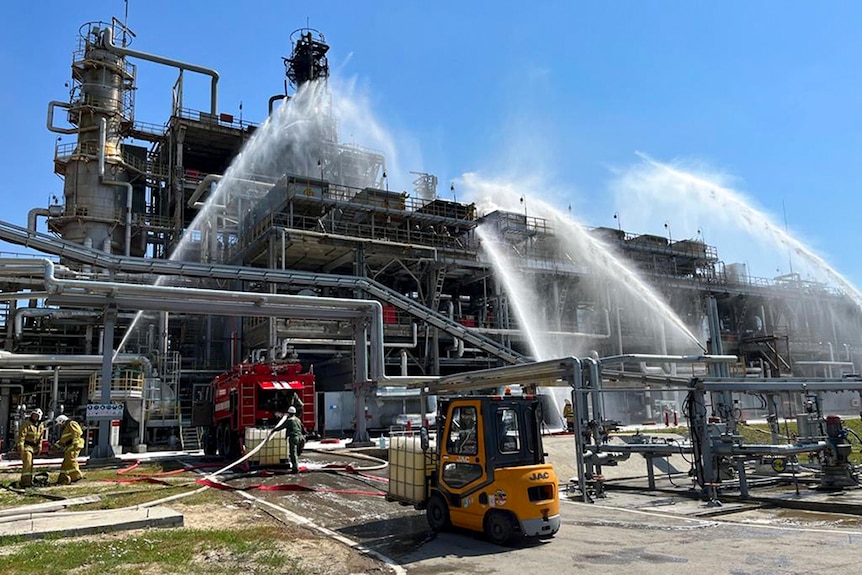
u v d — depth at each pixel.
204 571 8.83
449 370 58.72
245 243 55.22
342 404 44.97
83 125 59.38
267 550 10.04
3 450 35.84
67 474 19.62
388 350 53.16
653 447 17.02
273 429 21.47
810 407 20.80
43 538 10.92
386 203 53.72
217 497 16.31
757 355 69.75
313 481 19.30
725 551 10.52
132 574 8.58
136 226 60.16
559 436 32.84
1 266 27.23
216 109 67.31
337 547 10.41
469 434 11.93
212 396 29.50
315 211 51.56
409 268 55.69
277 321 44.66
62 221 56.25
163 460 27.55
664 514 14.43
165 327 45.84
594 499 16.72
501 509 11.11
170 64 64.94
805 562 9.65
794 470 18.58
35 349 48.47
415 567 9.68
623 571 9.31
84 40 60.34
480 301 63.16
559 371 17.19
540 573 9.26
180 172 62.62
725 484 18.31
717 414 21.42
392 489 13.69
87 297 28.27
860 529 12.31
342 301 33.72
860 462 23.73
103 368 28.31
